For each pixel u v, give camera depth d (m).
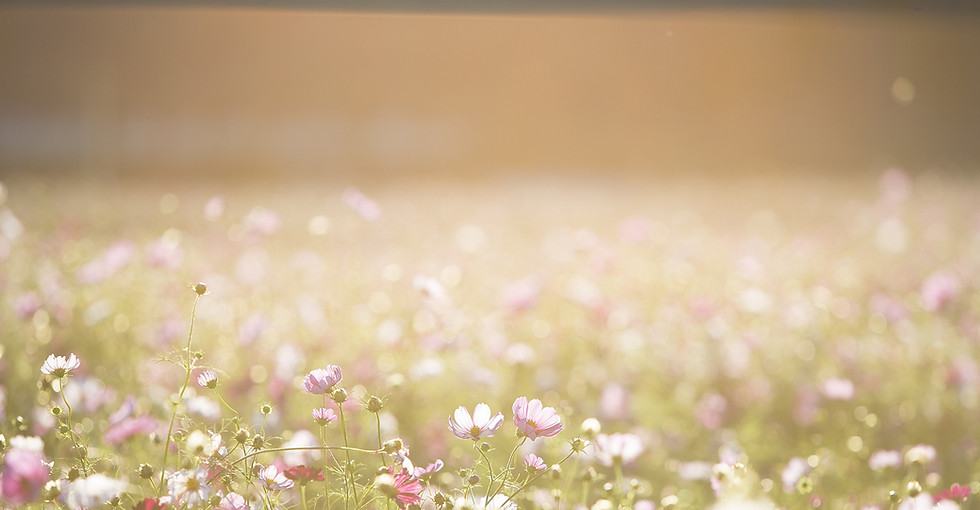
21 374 3.10
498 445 3.12
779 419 3.71
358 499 2.03
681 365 4.12
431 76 17.23
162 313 4.03
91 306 3.86
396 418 3.19
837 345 4.19
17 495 1.66
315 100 16.89
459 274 5.41
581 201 11.45
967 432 3.46
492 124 17.44
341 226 7.94
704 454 3.35
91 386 2.79
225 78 16.45
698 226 8.68
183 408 2.45
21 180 12.60
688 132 18.08
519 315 4.38
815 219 9.41
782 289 5.31
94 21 15.77
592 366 4.04
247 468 1.92
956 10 11.44
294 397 3.19
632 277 5.41
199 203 9.65
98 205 8.34
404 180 15.48
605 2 9.42
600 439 2.28
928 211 8.77
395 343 3.62
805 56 18.27
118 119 16.00
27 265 4.46
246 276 4.66
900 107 18.78
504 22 17.17
